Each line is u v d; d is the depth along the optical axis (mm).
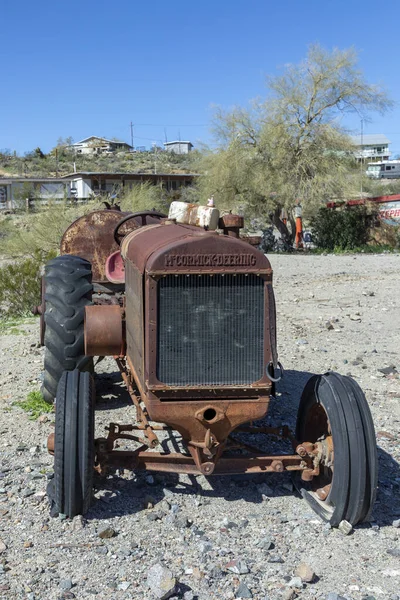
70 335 6082
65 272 6207
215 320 4121
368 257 23703
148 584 3711
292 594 3629
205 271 4051
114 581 3770
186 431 4262
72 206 23250
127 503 4719
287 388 7418
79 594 3656
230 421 4242
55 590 3693
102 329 5215
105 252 7645
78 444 4285
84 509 4449
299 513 4590
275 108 28047
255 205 29375
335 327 10625
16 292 12984
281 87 27938
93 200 23531
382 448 5754
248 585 3729
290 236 29297
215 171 28922
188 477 5148
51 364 6156
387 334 10109
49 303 6168
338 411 4250
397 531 4359
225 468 4465
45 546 4145
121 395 7148
